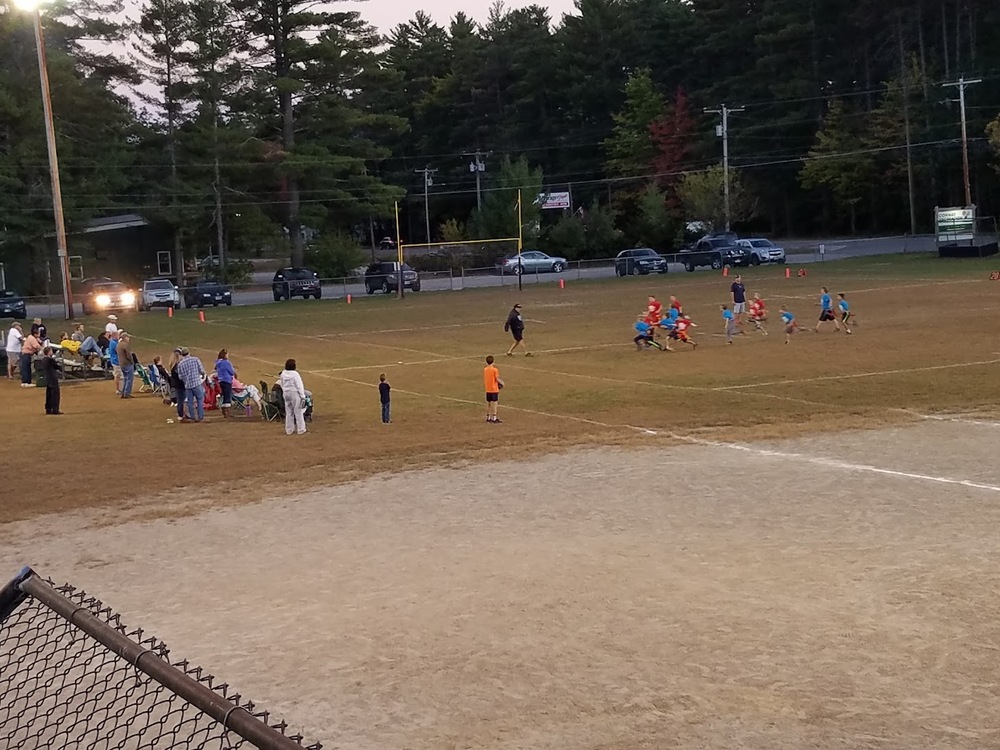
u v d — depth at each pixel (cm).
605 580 1181
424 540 1381
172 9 7900
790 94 10362
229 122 8325
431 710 861
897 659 936
